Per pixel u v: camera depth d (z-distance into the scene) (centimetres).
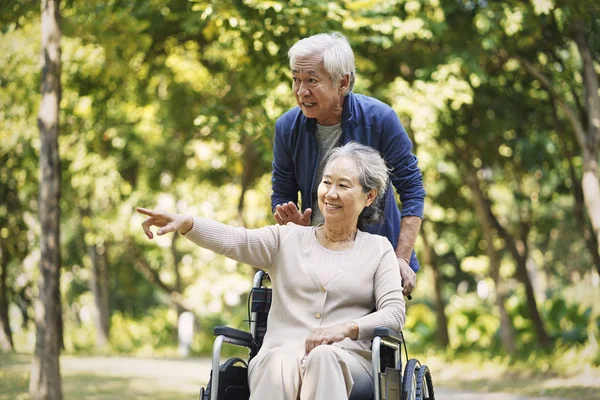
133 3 1445
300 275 556
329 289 552
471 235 2652
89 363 2225
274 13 1220
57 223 1177
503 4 1504
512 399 1417
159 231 527
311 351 513
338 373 505
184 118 2156
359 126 609
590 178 1574
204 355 2720
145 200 2900
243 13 1212
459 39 1675
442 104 1584
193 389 1597
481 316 2508
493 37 1512
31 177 2264
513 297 2627
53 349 1168
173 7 1550
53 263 1173
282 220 598
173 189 2859
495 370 1883
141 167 2761
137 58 1823
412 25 1462
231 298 3158
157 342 3472
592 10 1472
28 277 2667
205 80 2130
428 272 2459
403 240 614
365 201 567
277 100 1505
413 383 556
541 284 3912
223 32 1385
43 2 1185
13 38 1964
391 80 1791
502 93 1900
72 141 2433
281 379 510
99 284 3278
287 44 1256
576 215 1973
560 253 3278
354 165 556
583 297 3319
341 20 1302
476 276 3341
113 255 3456
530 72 1817
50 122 1175
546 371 1766
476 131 1967
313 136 617
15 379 1664
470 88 1627
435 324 2697
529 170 2223
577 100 1773
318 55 577
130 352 2978
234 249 551
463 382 1753
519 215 2267
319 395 499
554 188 2389
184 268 3647
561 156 2141
